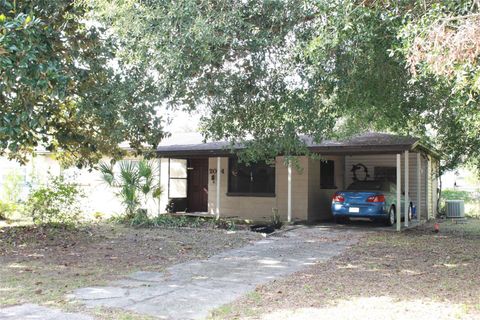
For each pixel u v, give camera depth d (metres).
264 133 9.91
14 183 17.50
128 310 5.80
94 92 8.97
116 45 9.02
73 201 14.60
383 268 8.39
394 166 18.08
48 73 7.40
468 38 4.66
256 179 17.19
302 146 10.07
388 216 14.88
